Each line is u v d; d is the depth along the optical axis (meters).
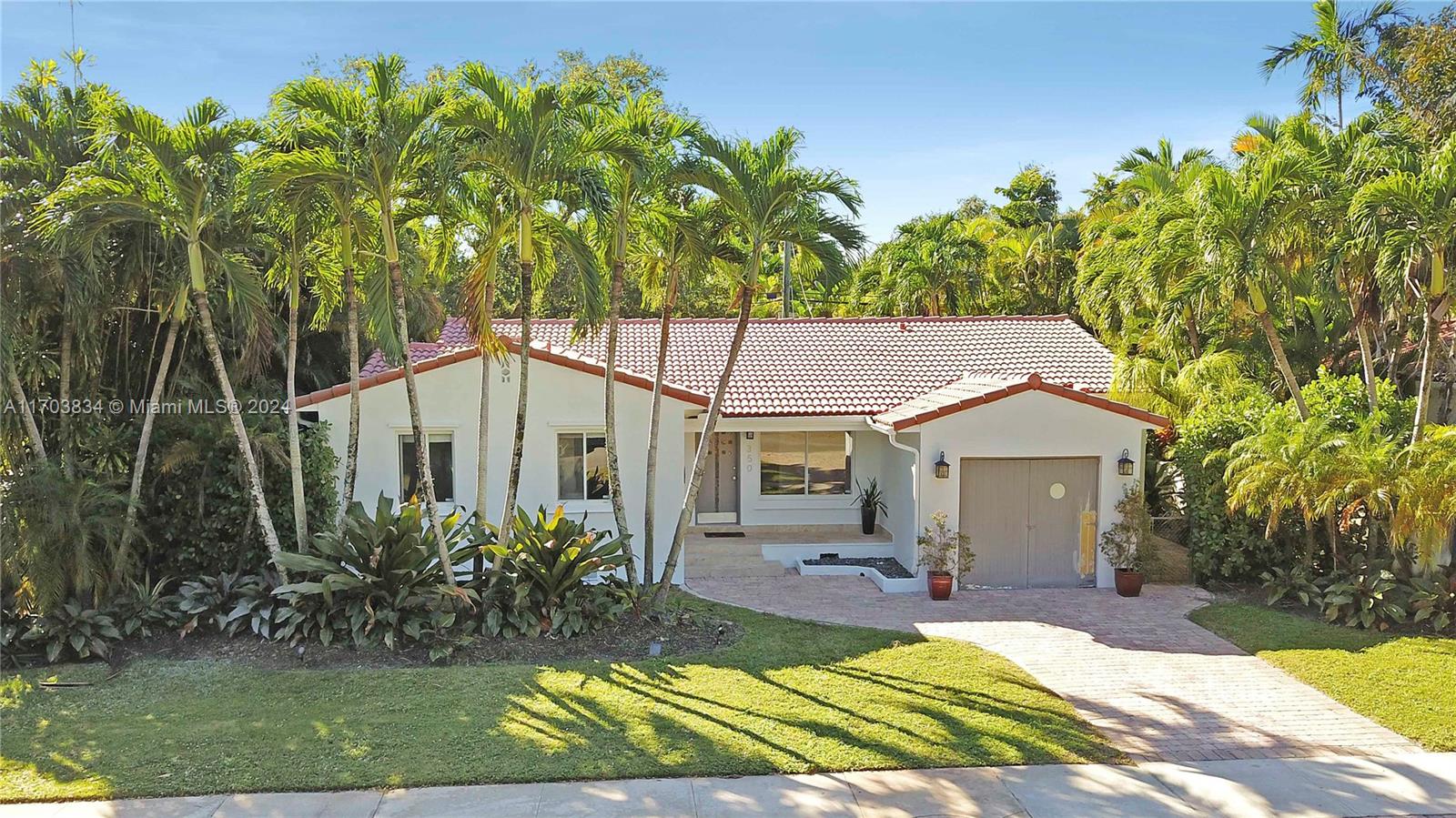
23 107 12.12
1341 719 9.88
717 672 11.40
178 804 7.79
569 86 11.80
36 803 7.81
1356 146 14.67
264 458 14.05
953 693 10.62
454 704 10.16
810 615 14.36
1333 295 15.27
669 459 16.41
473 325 12.66
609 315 13.89
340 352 22.22
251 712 9.92
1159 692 10.74
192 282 11.98
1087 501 16.38
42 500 11.72
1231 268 14.12
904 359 20.84
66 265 11.89
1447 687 10.69
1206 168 14.79
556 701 10.29
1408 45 21.73
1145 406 18.95
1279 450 13.82
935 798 7.91
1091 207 38.34
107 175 11.32
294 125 11.49
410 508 12.55
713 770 8.42
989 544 16.39
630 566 13.49
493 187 12.37
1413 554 13.80
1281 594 14.49
